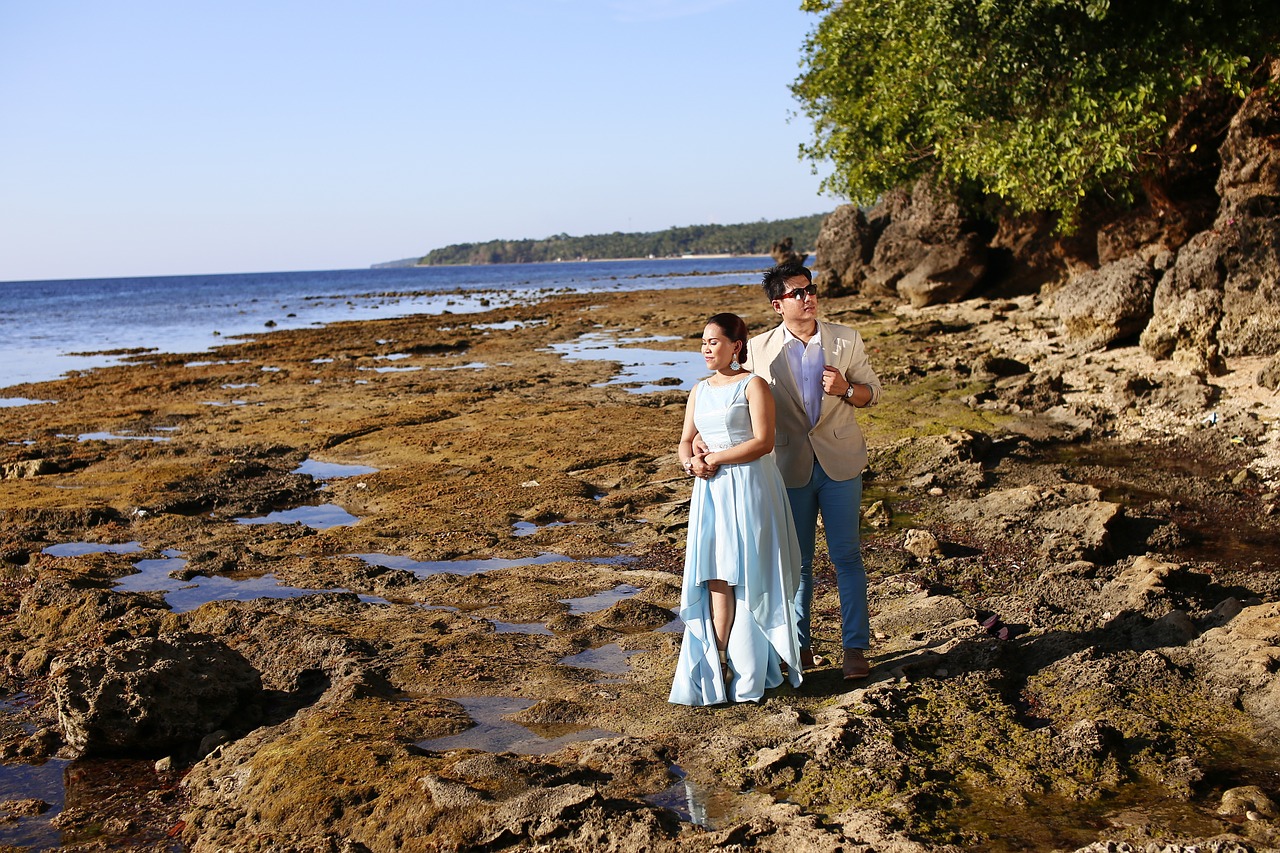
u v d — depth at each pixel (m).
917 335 20.12
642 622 6.17
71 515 9.60
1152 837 3.46
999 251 25.61
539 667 5.44
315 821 3.84
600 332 29.61
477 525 8.83
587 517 9.04
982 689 4.77
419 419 14.51
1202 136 16.53
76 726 4.65
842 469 4.98
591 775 4.14
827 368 4.82
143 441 13.91
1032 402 12.46
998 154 14.45
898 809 3.73
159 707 4.77
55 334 42.47
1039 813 3.71
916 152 23.34
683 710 4.79
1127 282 14.91
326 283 142.75
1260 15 11.77
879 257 29.19
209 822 3.95
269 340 32.59
